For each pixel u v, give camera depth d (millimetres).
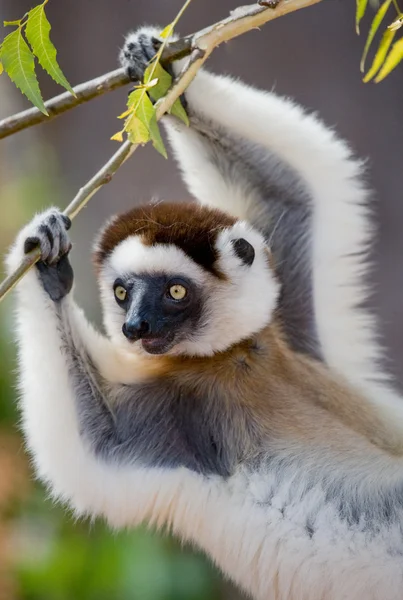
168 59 9398
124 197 18078
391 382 11094
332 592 9164
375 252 16875
